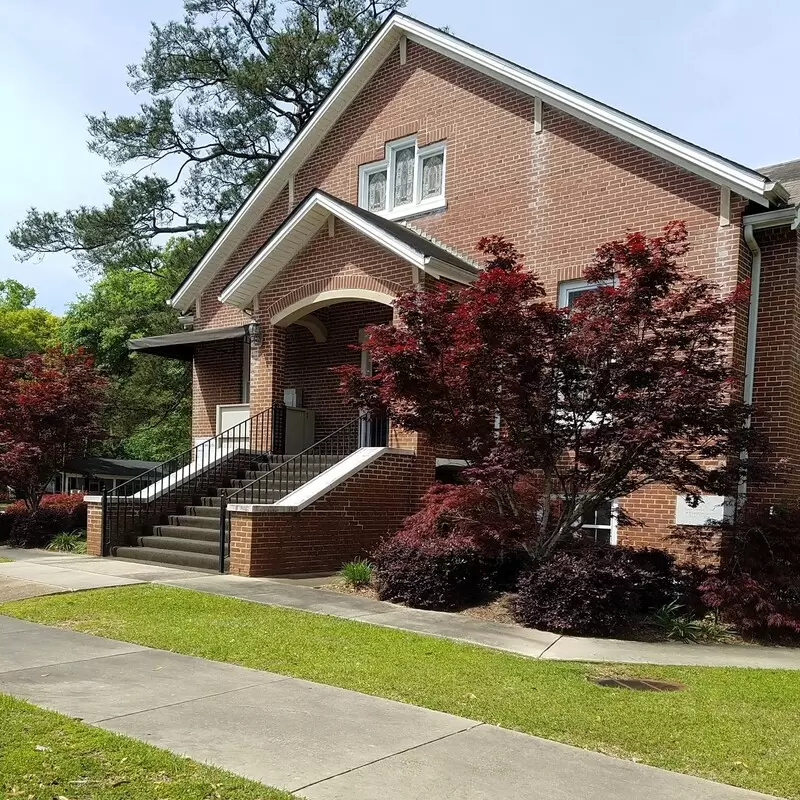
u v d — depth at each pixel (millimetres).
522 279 8672
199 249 29203
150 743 4516
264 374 15125
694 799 4105
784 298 11227
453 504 9984
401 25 15438
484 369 8711
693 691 6258
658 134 11914
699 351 8672
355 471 12062
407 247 12359
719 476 8797
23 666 6211
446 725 5117
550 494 9562
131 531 13422
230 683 5898
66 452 16562
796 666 7512
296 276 14570
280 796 3850
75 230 30062
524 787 4156
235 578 10617
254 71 28047
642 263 8648
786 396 11117
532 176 13602
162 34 29656
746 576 8992
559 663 7023
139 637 7293
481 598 9789
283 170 17484
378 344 9312
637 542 11477
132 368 32969
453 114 14844
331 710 5320
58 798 3684
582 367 8672
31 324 46375
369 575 10289
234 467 14797
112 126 29547
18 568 11430
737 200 11289
